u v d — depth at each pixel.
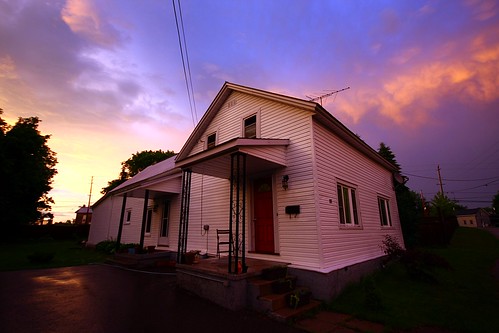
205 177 9.99
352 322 4.35
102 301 5.30
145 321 4.25
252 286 5.03
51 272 8.53
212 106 10.14
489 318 4.29
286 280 5.24
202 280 5.78
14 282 6.92
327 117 6.97
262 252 7.04
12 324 3.94
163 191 10.96
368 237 8.66
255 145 6.05
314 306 4.95
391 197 12.28
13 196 21.81
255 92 8.34
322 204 6.32
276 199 7.00
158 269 9.35
